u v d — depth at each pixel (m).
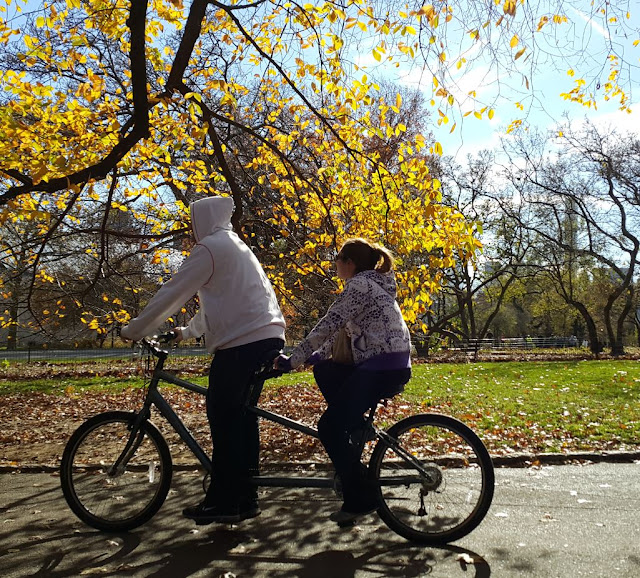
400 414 9.70
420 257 7.64
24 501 5.10
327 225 8.25
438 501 3.86
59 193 9.72
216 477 3.93
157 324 3.98
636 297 39.28
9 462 6.88
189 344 29.97
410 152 6.66
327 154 8.12
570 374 15.91
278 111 8.89
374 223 7.44
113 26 7.25
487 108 5.83
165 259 10.70
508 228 38.50
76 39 6.86
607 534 3.85
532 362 22.33
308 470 6.15
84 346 33.53
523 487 5.09
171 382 4.27
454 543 3.79
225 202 4.23
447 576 3.27
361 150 7.34
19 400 14.27
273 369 3.89
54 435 9.04
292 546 3.81
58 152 6.54
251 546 3.82
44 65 7.94
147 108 6.61
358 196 7.41
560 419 8.75
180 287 3.92
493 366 19.88
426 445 4.05
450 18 5.68
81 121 7.45
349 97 6.84
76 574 3.40
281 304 10.55
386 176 6.82
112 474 4.23
